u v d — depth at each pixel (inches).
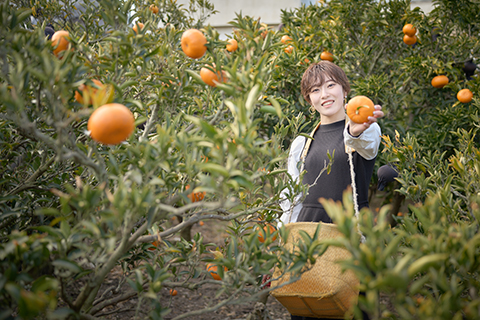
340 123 89.6
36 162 76.9
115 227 46.0
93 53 64.1
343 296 70.6
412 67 144.7
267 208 79.7
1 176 76.7
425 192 84.9
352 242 37.9
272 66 67.2
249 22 65.2
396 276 33.6
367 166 83.5
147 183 54.1
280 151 71.4
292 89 139.9
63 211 47.7
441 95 148.8
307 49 149.6
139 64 67.9
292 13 177.3
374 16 159.9
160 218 58.3
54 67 48.6
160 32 78.7
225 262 57.5
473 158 81.7
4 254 46.4
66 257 50.2
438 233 45.6
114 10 59.1
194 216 62.9
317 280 70.9
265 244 59.1
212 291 134.4
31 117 66.2
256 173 53.5
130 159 54.4
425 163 95.7
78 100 53.3
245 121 44.4
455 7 147.1
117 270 142.5
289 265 60.5
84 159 49.4
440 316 36.6
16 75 44.5
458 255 42.2
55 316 45.3
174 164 54.2
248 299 58.4
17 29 51.9
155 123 70.0
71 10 133.0
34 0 113.0
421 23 151.9
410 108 156.7
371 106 67.7
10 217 74.5
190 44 57.9
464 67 146.9
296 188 76.9
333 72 87.3
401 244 76.0
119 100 54.1
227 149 49.8
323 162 86.3
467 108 131.8
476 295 49.9
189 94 79.0
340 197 82.7
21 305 38.0
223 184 44.8
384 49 164.9
